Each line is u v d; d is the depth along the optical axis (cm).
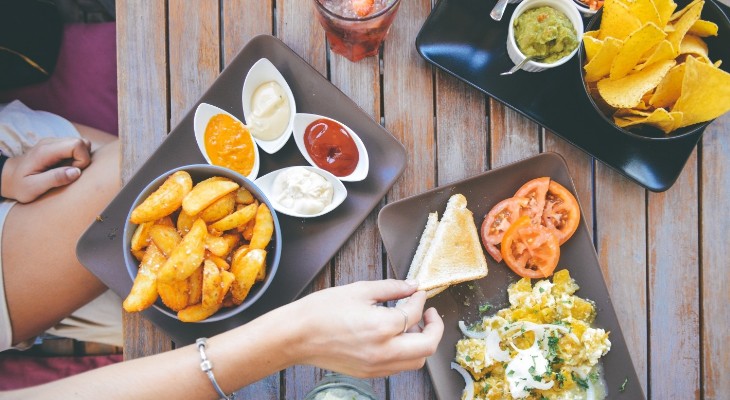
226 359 114
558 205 141
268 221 124
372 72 143
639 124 131
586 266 140
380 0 127
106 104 175
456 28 140
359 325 113
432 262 135
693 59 115
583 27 133
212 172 126
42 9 171
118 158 154
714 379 144
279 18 142
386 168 139
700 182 146
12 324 155
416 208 138
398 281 123
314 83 139
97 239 136
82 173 155
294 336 115
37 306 155
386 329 112
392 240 137
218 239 122
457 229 138
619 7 120
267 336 115
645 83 121
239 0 142
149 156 138
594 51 123
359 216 138
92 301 169
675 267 145
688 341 145
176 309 122
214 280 117
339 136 137
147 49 141
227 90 138
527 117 141
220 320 133
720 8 130
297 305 117
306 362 120
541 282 140
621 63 121
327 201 135
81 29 175
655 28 114
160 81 141
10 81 173
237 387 117
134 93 141
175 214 128
